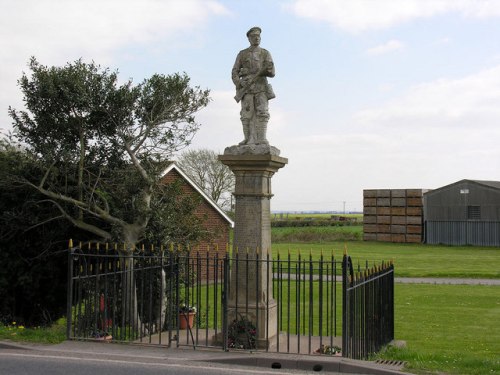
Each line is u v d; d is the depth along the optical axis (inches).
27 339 444.5
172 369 364.8
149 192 623.2
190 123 641.0
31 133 611.5
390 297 531.2
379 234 2166.6
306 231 2411.4
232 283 461.1
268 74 465.4
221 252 1200.2
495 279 1106.7
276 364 382.6
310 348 413.1
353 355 397.7
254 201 458.0
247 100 468.8
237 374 355.3
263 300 452.4
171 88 609.3
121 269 550.0
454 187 2003.0
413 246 1951.3
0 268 684.1
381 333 473.7
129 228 607.5
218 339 450.3
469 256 1577.3
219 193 2128.4
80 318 466.0
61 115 602.5
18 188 657.0
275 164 462.0
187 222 669.9
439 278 1125.1
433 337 584.7
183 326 572.4
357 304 406.6
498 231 1907.0
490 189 1927.9
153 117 621.0
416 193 2094.0
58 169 625.6
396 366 372.8
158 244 620.4
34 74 591.8
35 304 709.9
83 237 689.0
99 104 593.6
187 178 1120.8
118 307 582.2
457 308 773.3
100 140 630.5
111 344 439.2
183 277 622.8
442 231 2027.6
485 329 629.9
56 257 692.7
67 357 393.1
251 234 457.7
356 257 1505.9
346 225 2819.9
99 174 617.9
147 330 548.1
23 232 663.8
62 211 616.7
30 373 350.6
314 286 991.0
